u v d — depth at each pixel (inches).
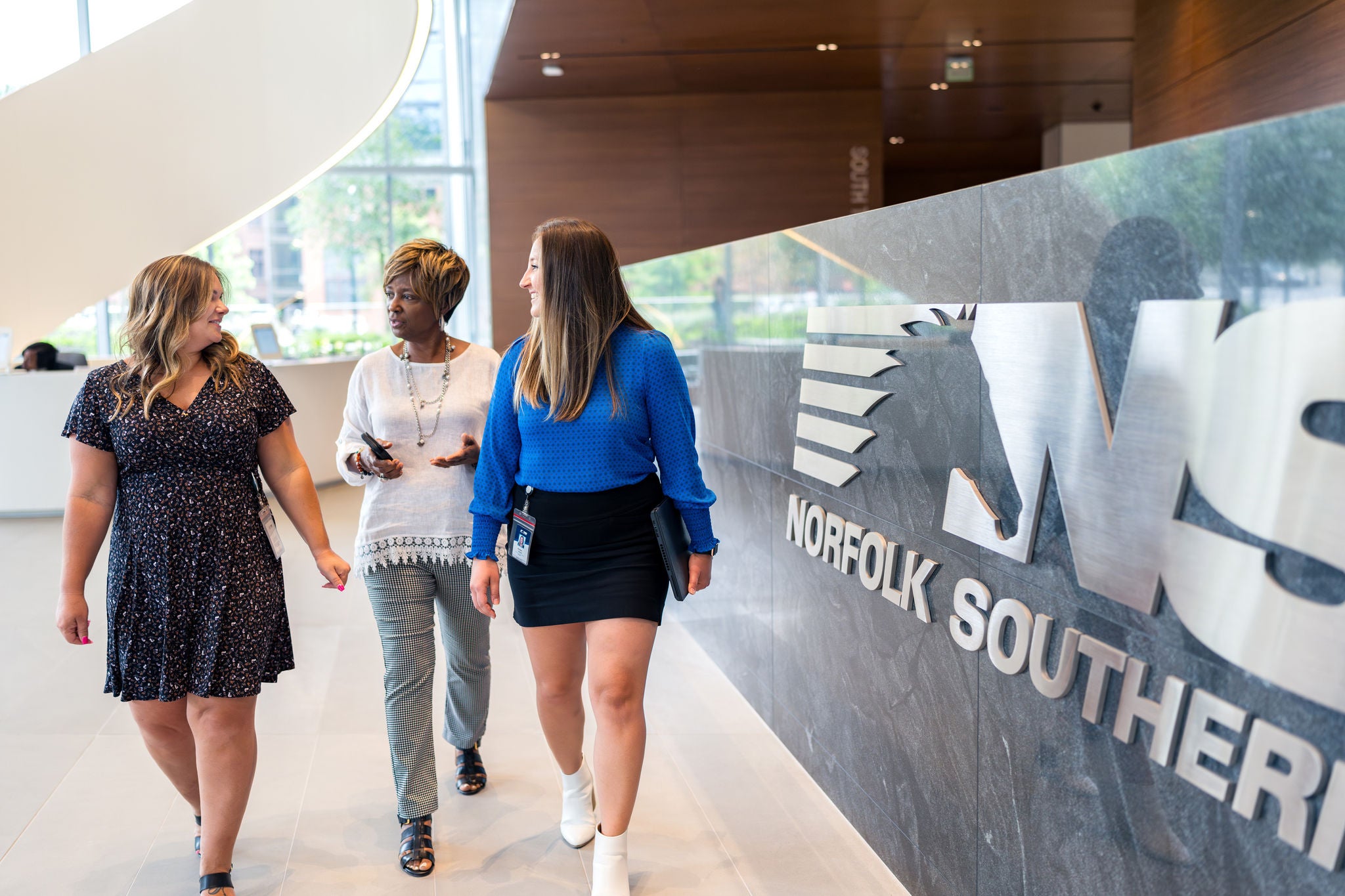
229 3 349.1
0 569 234.5
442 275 105.7
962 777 84.8
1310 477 48.9
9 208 349.1
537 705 101.3
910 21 331.3
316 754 133.0
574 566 92.4
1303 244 49.3
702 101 426.6
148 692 90.7
